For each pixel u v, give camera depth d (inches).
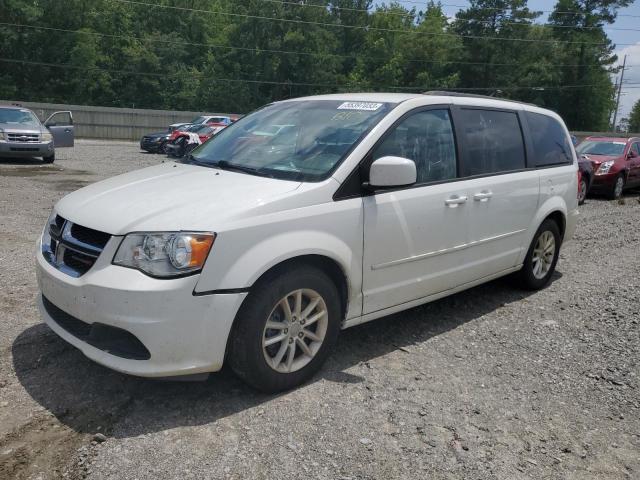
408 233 163.0
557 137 243.9
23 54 2037.4
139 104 2261.3
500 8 2603.3
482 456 121.5
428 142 173.6
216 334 125.1
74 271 131.1
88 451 114.6
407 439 125.5
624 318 209.8
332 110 173.5
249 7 2301.9
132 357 123.6
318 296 143.0
